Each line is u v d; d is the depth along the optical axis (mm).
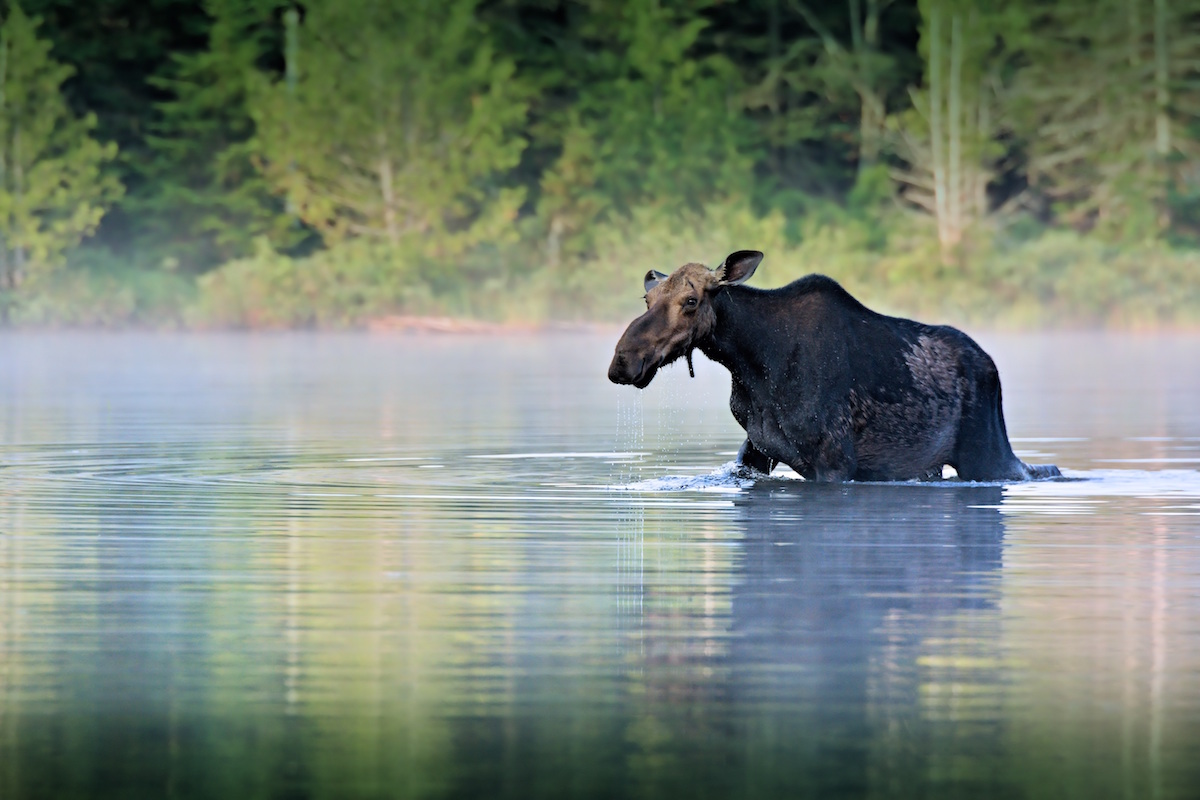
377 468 51469
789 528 37594
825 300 45781
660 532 36906
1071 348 141875
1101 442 60406
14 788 18266
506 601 28406
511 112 198500
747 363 45438
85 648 24703
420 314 184500
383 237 197000
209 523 38562
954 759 19312
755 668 23422
